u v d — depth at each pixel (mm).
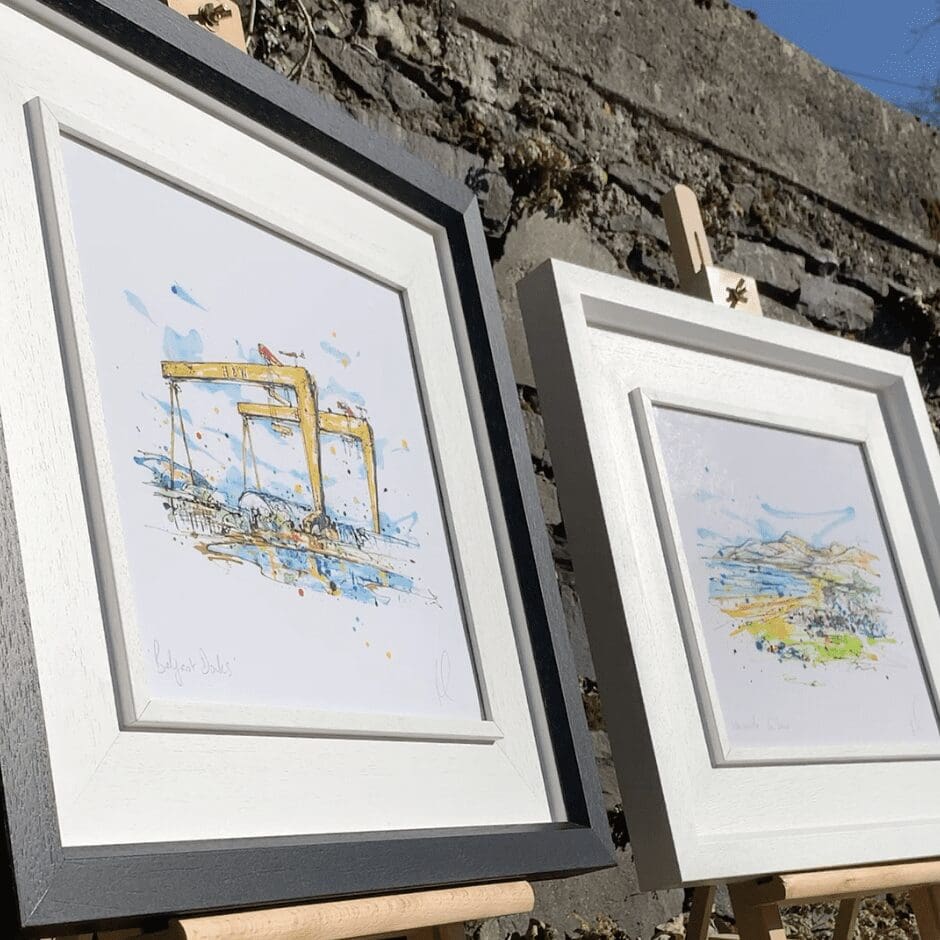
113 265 906
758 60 2438
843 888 1303
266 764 857
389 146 1215
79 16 950
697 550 1409
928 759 1531
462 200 1284
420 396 1161
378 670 978
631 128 2162
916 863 1429
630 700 1231
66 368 832
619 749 1233
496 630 1115
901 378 1803
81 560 792
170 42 1005
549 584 1167
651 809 1201
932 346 2652
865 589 1608
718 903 1845
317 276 1099
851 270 2533
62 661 758
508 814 1037
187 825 791
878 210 2607
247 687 866
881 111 2686
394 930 874
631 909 1729
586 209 2047
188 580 860
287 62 1672
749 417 1564
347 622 971
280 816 851
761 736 1347
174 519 869
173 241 967
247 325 999
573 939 1646
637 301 1461
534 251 1947
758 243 2365
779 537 1521
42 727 707
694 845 1193
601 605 1270
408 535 1071
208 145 1040
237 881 764
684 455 1461
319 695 917
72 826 729
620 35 2180
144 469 862
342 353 1086
